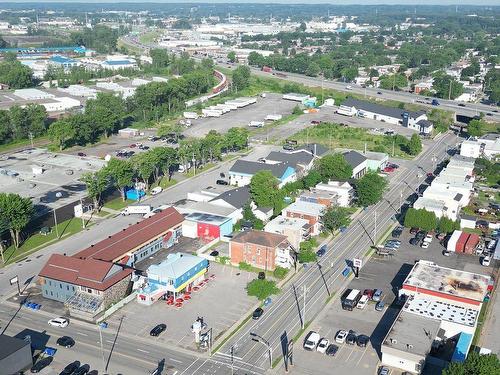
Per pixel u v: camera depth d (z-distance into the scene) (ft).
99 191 522.47
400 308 357.41
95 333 330.54
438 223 485.56
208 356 308.19
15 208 431.84
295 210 479.41
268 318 346.54
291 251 437.58
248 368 297.74
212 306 360.28
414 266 391.45
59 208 529.04
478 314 338.13
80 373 290.15
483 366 258.78
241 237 419.54
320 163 591.37
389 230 488.85
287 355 309.01
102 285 353.92
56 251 440.04
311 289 383.45
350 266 418.10
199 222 466.70
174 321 342.85
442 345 319.88
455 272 380.99
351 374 292.20
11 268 413.18
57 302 368.89
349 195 543.80
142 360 304.09
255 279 394.93
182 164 645.51
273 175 557.33
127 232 432.25
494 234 478.18
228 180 611.88
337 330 333.62
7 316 349.20
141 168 565.94
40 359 304.30
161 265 378.53
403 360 292.81
